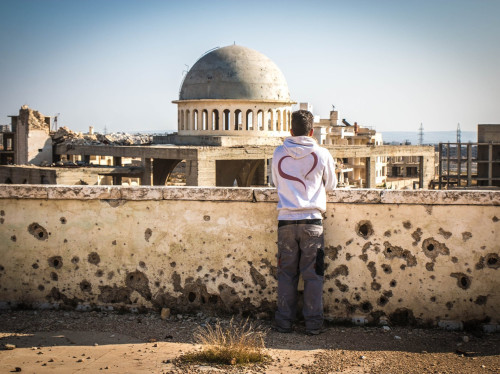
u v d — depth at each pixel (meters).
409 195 7.59
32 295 8.29
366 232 7.74
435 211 7.60
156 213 8.00
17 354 6.50
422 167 65.38
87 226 8.15
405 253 7.65
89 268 8.17
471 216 7.58
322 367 6.18
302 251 7.08
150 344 6.85
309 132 7.30
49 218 8.20
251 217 7.80
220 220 7.88
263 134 60.56
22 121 65.44
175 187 7.95
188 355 6.43
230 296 7.90
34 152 65.56
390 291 7.68
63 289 8.23
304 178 7.11
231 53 62.00
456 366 6.21
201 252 7.93
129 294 8.10
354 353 6.62
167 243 8.00
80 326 7.50
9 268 8.30
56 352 6.57
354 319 7.71
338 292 7.74
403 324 7.68
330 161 7.21
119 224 8.09
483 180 66.00
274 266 7.80
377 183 92.00
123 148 54.56
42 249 8.23
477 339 7.20
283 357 6.48
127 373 5.96
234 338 7.00
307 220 7.04
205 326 7.53
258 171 63.88
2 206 8.27
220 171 62.12
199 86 61.12
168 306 8.02
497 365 6.24
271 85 61.31
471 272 7.60
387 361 6.36
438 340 7.13
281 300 7.29
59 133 67.81
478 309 7.61
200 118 60.97
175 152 49.19
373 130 106.94
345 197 7.65
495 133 64.81
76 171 47.56
